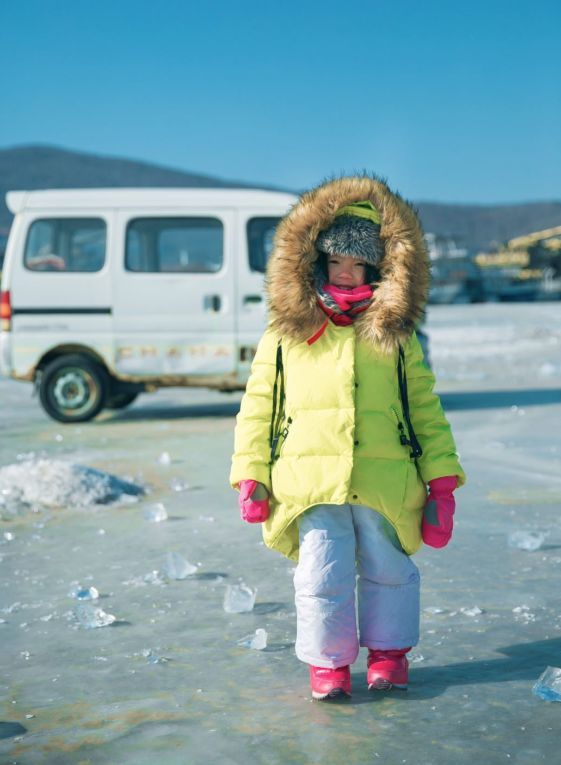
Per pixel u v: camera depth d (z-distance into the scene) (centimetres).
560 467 721
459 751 262
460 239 9575
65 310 1075
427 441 307
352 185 304
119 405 1236
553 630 365
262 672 330
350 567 298
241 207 1070
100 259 1074
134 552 511
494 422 991
